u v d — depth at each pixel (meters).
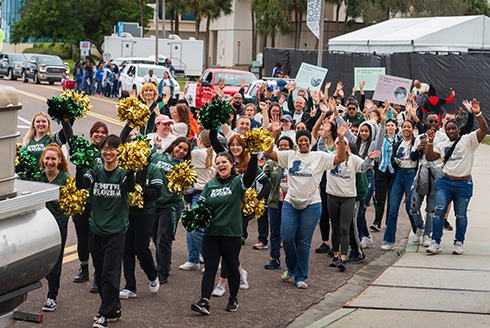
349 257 11.68
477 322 8.41
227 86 33.28
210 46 109.94
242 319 8.59
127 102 8.45
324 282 10.33
